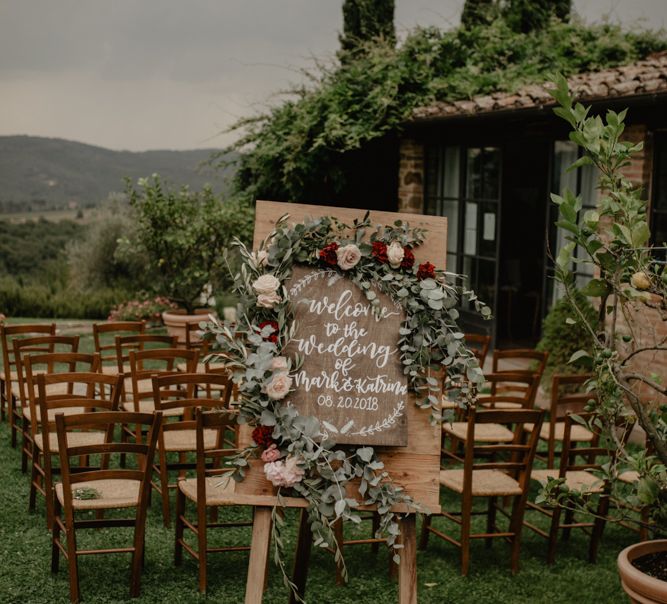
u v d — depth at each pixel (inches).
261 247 123.2
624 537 200.4
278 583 165.2
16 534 181.8
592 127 126.0
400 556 119.3
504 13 495.8
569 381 202.7
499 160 369.7
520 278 408.5
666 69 285.0
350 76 415.2
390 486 117.4
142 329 266.2
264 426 116.5
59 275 734.5
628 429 144.2
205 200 450.0
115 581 161.5
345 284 122.6
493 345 380.8
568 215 125.3
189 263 448.8
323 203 436.5
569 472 194.2
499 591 166.7
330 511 115.1
